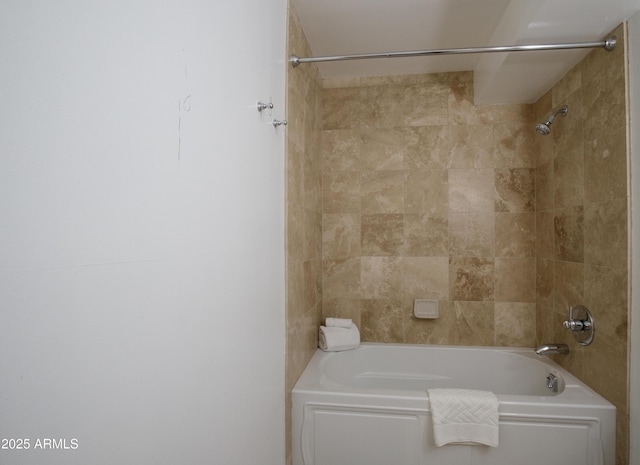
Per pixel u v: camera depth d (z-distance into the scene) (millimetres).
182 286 631
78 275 415
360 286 2225
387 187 2203
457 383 2059
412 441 1433
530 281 2074
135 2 505
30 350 360
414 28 1752
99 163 442
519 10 1431
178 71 617
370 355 2135
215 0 768
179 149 619
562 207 1751
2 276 335
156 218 556
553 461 1374
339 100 2252
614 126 1341
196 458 678
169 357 593
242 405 928
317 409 1492
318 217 2123
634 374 1258
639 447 1234
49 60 377
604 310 1412
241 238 924
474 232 2131
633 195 1255
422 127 2180
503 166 2105
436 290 2160
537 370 1865
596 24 1319
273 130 1232
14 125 344
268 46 1176
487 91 1945
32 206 361
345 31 1777
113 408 467
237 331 895
